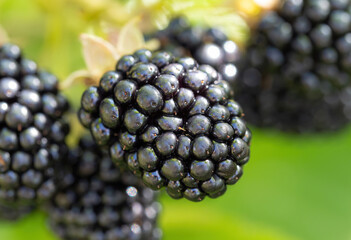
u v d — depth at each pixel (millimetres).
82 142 149
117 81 132
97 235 151
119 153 132
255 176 192
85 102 133
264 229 188
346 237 187
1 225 178
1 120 138
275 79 162
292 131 179
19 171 139
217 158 127
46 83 143
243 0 159
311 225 188
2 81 140
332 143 196
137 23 155
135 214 151
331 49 158
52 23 164
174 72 131
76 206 151
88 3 156
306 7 157
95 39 143
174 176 127
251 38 161
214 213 189
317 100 169
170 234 188
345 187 191
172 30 154
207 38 154
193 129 127
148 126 129
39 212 180
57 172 144
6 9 175
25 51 177
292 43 158
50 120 142
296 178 192
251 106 171
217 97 130
